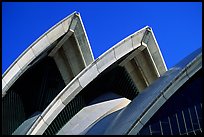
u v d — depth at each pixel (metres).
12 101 23.48
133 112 15.42
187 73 15.20
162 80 16.34
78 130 20.53
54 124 20.66
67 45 23.25
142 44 22.30
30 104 24.86
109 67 22.33
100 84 23.81
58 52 23.62
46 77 24.31
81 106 22.83
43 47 21.88
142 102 15.60
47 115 19.53
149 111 14.72
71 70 23.83
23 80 23.67
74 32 22.61
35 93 24.73
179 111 15.31
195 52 16.69
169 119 15.11
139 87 23.86
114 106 22.66
